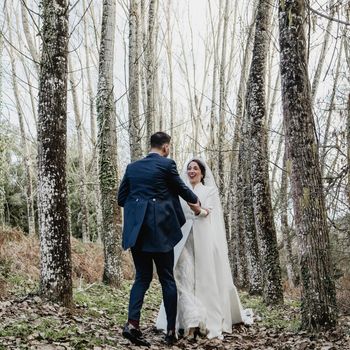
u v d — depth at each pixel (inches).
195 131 919.7
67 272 240.8
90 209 927.0
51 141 237.9
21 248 447.5
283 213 647.8
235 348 207.2
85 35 760.3
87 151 1000.9
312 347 196.9
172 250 211.2
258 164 365.7
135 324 196.5
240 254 602.5
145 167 211.0
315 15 215.0
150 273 209.5
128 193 215.2
